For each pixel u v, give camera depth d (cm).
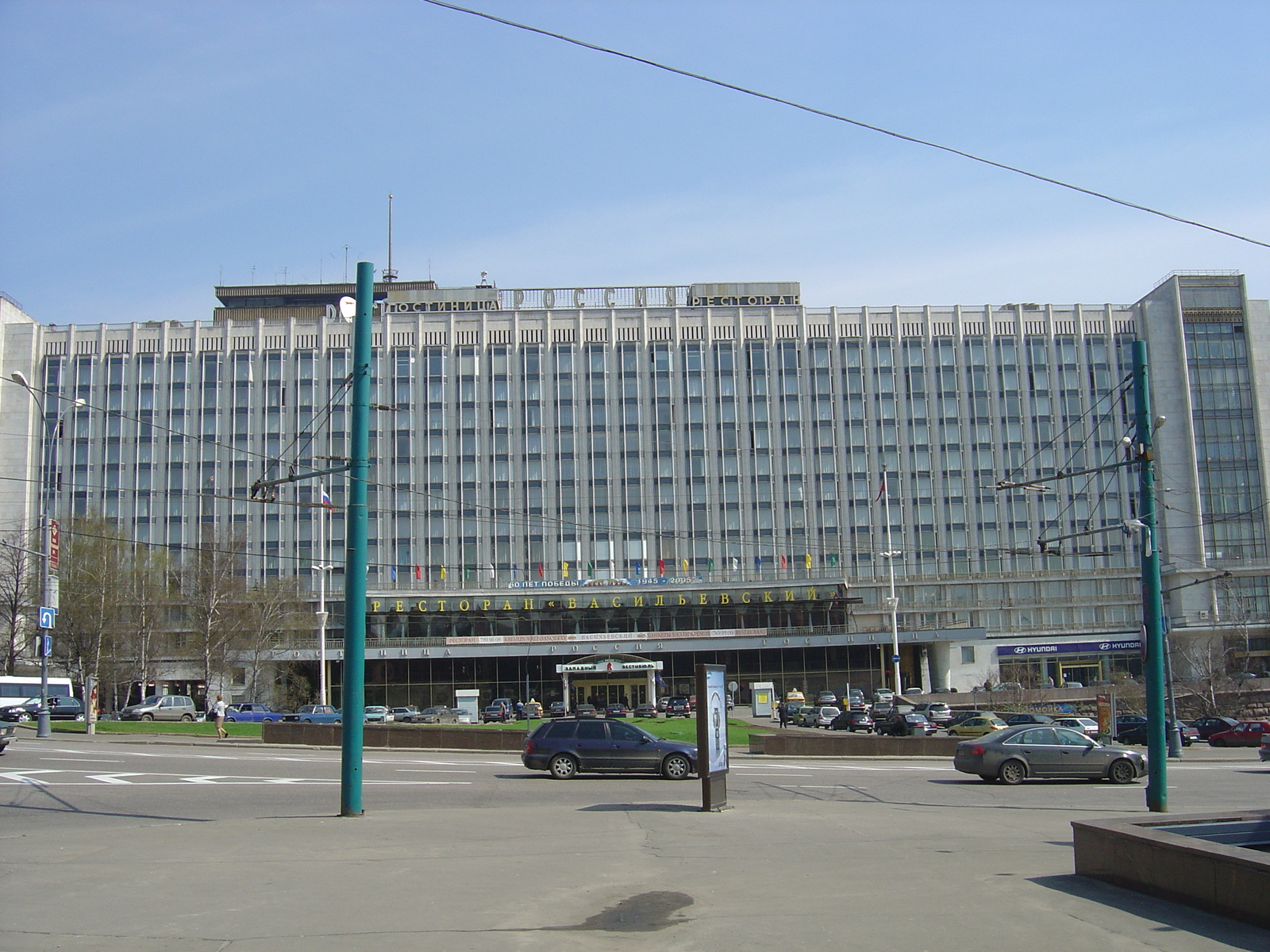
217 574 7150
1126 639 8688
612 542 8931
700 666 2048
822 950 888
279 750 3881
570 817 1902
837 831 1716
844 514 9075
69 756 3319
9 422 8762
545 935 942
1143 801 2355
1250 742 4756
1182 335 9281
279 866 1289
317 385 8981
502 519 8906
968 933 942
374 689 8194
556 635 8244
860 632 8294
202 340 9012
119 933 932
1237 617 8544
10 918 987
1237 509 9119
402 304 9669
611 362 9194
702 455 9094
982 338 9381
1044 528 9088
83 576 6762
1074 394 9338
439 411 9025
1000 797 2452
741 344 9262
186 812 2036
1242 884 971
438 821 1822
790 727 6275
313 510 8738
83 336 8962
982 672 8425
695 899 1116
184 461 8819
